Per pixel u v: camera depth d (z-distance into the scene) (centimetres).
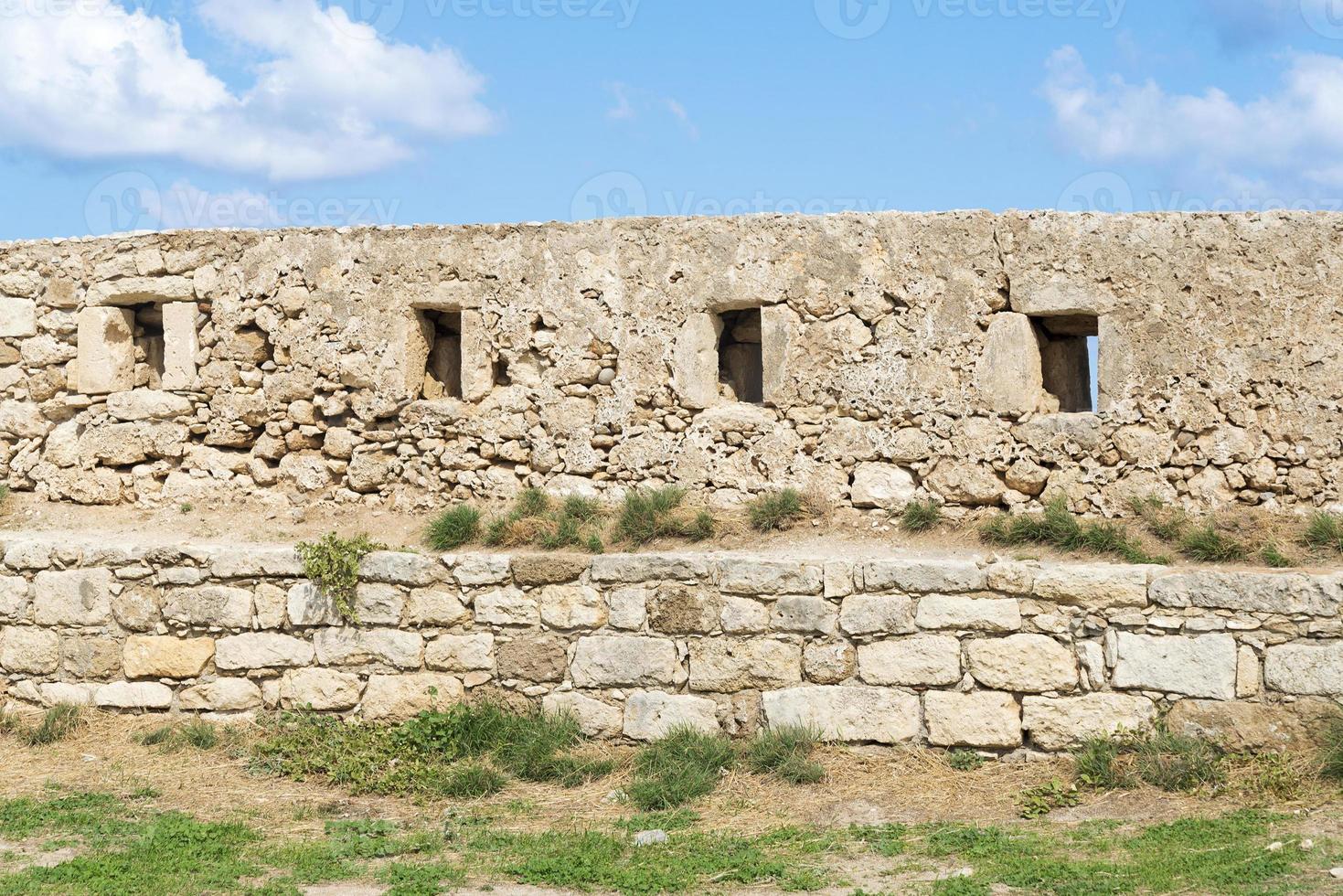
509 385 1023
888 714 835
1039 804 753
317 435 1056
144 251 1074
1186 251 876
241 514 1049
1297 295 858
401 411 1028
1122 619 799
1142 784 769
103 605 970
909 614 833
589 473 993
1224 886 620
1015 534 877
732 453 965
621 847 716
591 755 866
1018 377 907
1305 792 738
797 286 951
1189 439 877
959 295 920
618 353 987
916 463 929
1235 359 867
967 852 691
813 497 936
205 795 829
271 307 1054
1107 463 891
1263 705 774
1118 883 631
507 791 830
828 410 951
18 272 1109
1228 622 780
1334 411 852
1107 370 890
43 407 1107
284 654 935
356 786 833
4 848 726
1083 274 894
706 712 862
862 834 729
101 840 739
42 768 882
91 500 1088
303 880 678
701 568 865
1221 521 845
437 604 908
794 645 852
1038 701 812
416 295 1027
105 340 1088
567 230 997
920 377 927
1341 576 765
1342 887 611
